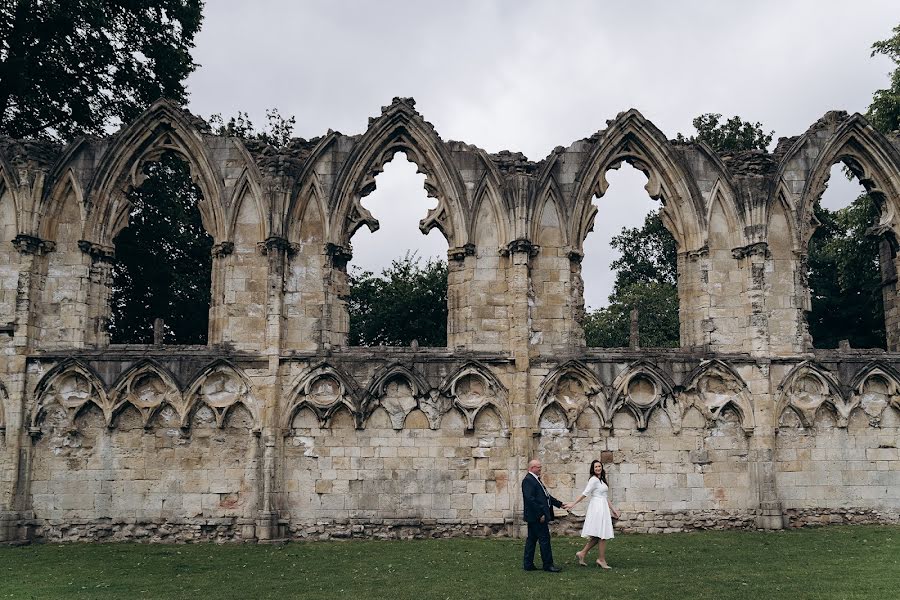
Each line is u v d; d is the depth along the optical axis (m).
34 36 42.44
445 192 32.72
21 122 44.31
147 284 48.53
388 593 19.58
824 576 20.97
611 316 71.31
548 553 22.08
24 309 30.91
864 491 31.41
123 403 30.53
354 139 33.03
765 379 31.31
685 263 32.97
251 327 31.52
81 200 32.06
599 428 31.11
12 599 19.61
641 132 33.31
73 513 30.12
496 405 30.98
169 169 46.50
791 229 32.91
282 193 31.84
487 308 31.95
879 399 32.00
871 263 46.97
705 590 19.25
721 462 31.14
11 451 30.00
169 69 45.81
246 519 30.03
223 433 30.61
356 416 30.66
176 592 20.27
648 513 30.72
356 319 70.88
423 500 30.50
